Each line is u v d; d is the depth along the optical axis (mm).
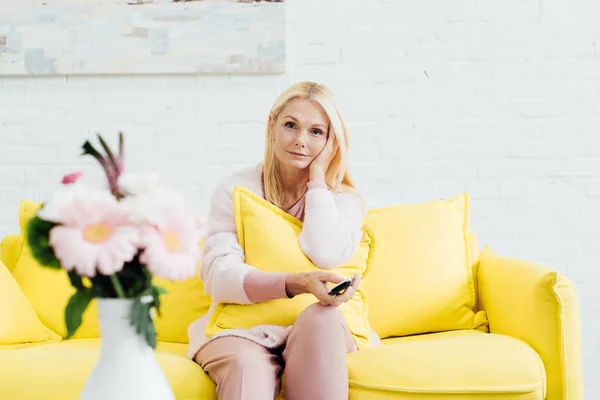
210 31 2475
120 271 1076
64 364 1616
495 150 2541
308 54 2516
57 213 1046
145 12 2469
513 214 2541
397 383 1590
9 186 2484
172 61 2475
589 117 2549
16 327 1888
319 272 1615
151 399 1086
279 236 1798
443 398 1589
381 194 2529
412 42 2533
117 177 1127
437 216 2143
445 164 2533
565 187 2549
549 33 2543
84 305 1078
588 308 2547
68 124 2490
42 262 1075
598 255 2547
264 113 2514
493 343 1705
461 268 2092
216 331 1716
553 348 1710
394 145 2531
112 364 1090
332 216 1793
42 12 2459
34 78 2486
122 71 2473
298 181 1943
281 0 2486
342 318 1591
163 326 2020
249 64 2482
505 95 2541
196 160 2508
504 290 1929
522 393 1615
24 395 1568
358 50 2525
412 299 2018
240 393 1482
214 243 1827
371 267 2016
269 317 1708
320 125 1858
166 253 1056
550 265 2545
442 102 2535
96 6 2465
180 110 2506
